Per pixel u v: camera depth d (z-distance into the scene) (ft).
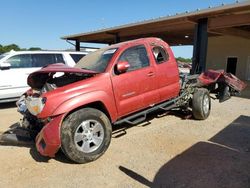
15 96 27.81
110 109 14.94
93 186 11.41
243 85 30.63
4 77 27.04
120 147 15.67
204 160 13.58
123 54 16.08
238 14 33.86
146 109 17.74
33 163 13.83
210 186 11.05
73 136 13.11
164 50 18.83
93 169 12.98
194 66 37.47
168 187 11.11
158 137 17.26
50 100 13.15
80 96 13.70
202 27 36.94
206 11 33.04
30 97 15.15
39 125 14.96
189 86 21.34
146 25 43.80
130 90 15.93
